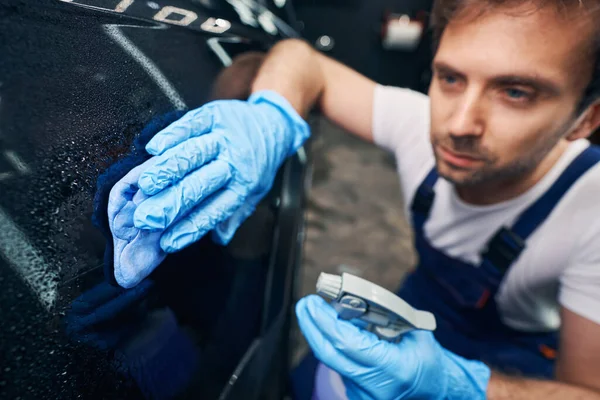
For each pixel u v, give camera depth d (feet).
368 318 1.93
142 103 1.59
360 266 6.51
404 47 9.21
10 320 1.02
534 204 2.73
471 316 3.67
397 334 2.02
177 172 1.61
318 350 2.12
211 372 1.78
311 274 6.20
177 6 2.31
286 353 2.46
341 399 2.49
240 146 2.01
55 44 1.32
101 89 1.40
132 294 1.42
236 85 2.45
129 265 1.40
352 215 7.70
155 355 1.49
